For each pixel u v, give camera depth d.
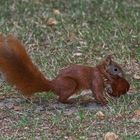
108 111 12.62
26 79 12.69
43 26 17.84
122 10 18.78
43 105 13.04
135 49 16.39
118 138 11.37
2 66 12.62
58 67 15.32
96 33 17.28
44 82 12.76
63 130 11.87
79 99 13.27
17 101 13.34
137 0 19.59
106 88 12.95
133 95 13.43
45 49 16.53
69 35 17.31
